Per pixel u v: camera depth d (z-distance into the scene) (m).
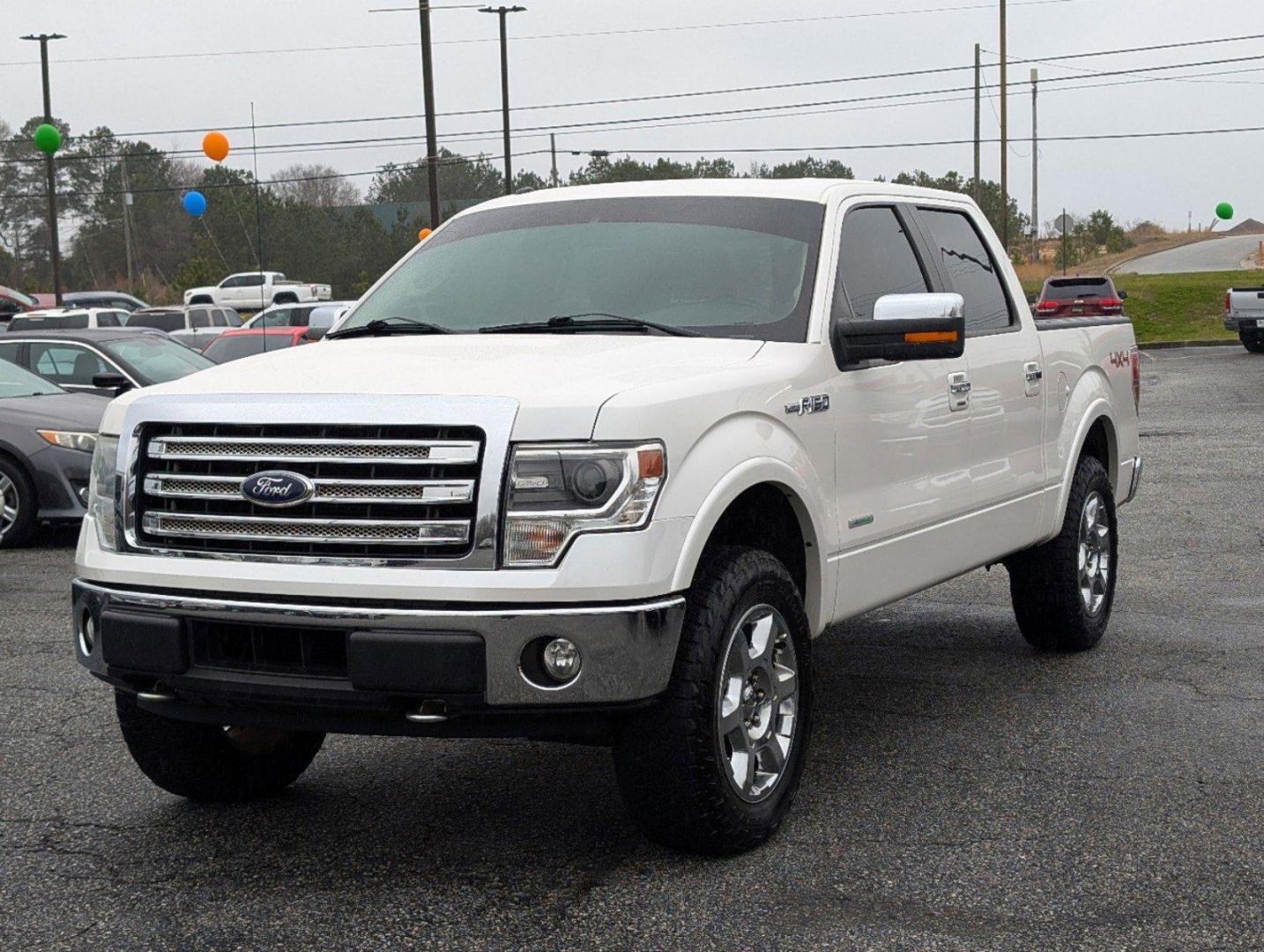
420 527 3.88
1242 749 5.38
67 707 6.23
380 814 4.81
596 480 3.88
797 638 4.54
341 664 3.95
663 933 3.78
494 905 3.99
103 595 4.20
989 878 4.14
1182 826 4.56
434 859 4.37
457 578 3.84
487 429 3.87
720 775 4.16
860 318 5.20
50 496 11.03
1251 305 35.53
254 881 4.20
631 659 3.88
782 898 4.00
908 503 5.34
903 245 5.80
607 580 3.86
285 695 3.96
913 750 5.45
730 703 4.26
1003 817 4.66
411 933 3.81
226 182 86.44
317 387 4.10
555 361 4.32
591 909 3.95
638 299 5.06
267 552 4.02
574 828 4.63
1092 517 7.06
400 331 5.13
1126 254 97.75
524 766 5.35
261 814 4.83
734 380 4.39
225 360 22.86
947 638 7.45
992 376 6.00
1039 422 6.46
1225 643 7.16
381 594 3.87
